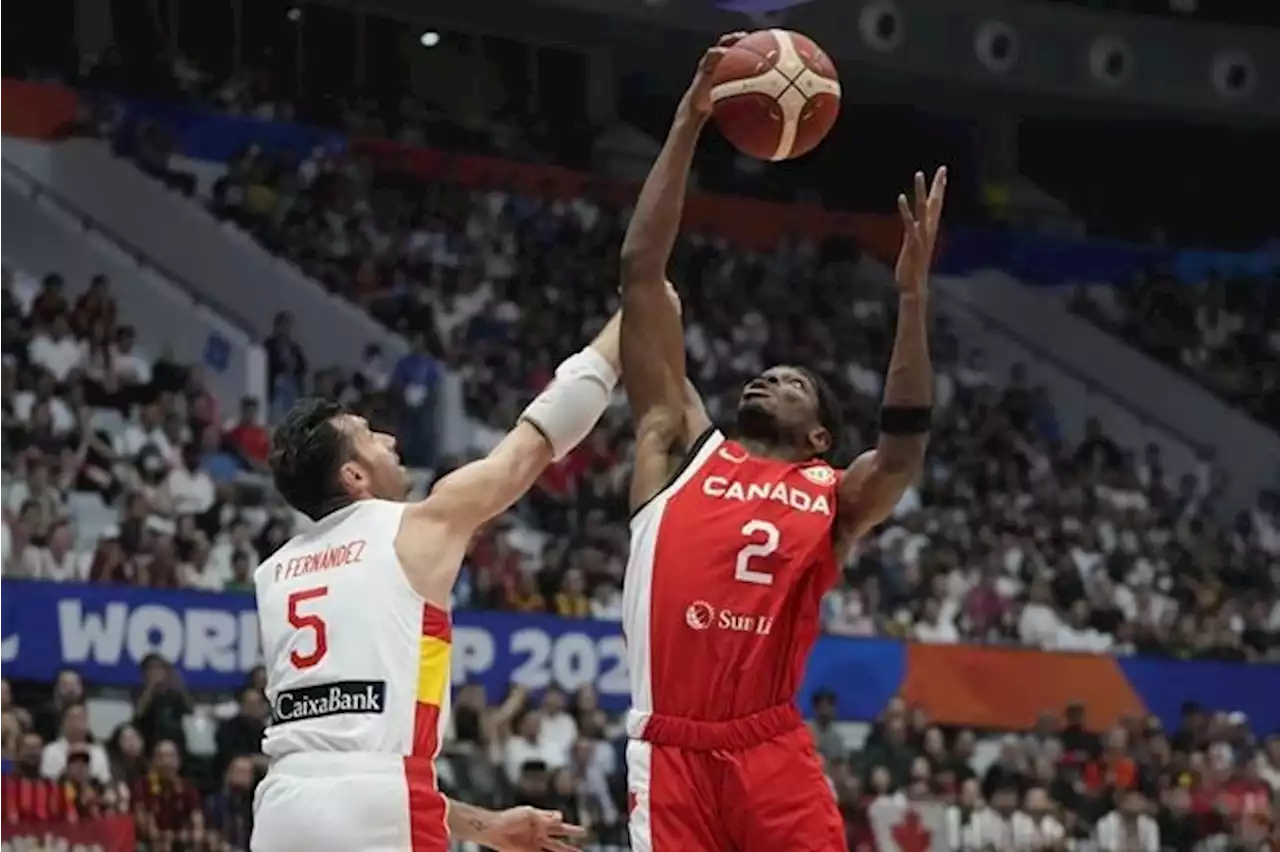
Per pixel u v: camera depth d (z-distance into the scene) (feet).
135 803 60.29
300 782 22.18
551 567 79.25
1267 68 122.31
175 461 77.77
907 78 115.03
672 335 23.67
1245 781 81.76
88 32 103.35
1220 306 123.65
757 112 23.44
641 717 22.50
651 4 107.65
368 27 110.93
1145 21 120.06
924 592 86.69
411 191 104.83
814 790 22.21
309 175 101.76
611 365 23.94
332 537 23.21
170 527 75.00
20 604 65.72
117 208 95.09
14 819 58.34
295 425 23.63
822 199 119.85
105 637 66.90
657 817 22.17
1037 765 77.66
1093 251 123.03
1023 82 117.50
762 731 22.21
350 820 21.85
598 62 116.06
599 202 110.42
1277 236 126.93
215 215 98.07
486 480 23.20
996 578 90.79
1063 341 119.65
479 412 93.66
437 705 22.66
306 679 22.59
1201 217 126.41
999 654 82.89
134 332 88.22
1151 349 120.98
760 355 106.73
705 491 22.97
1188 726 84.02
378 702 22.26
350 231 100.63
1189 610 96.02
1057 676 83.92
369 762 22.09
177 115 99.40
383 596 22.56
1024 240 121.70
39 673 65.62
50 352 81.71
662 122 119.75
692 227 113.50
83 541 74.23
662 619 22.54
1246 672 88.07
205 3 106.73
